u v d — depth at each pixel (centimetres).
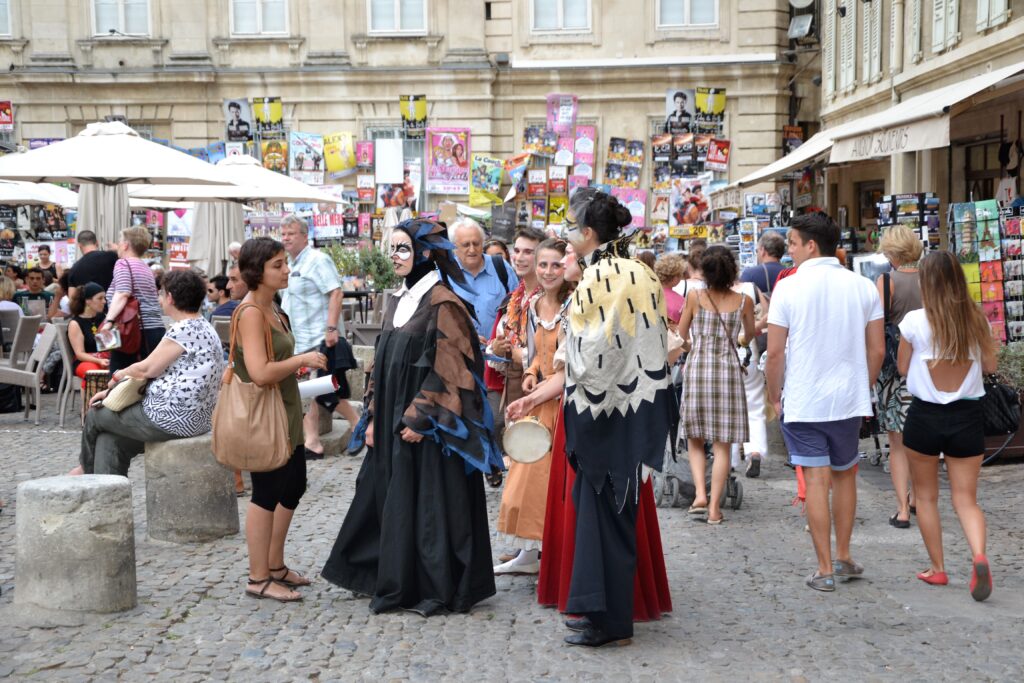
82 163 1253
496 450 584
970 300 612
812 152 1833
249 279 586
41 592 563
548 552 589
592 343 515
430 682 488
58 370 1597
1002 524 771
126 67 3006
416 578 583
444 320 575
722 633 555
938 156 1842
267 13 3008
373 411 592
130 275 1097
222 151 3011
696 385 800
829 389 623
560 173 2980
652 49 2955
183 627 559
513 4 2980
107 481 580
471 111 2975
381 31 2989
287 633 550
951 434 611
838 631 559
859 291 630
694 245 1017
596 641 530
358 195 3008
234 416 581
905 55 1941
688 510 821
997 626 564
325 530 762
